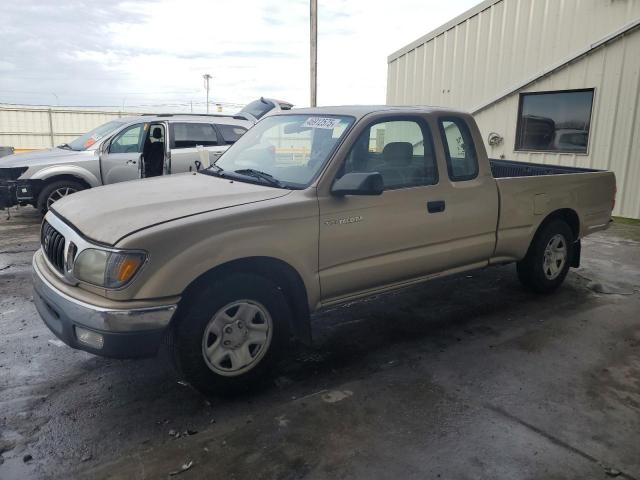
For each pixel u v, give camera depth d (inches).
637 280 235.1
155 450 111.0
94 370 145.6
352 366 149.9
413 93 532.4
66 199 151.7
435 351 160.2
